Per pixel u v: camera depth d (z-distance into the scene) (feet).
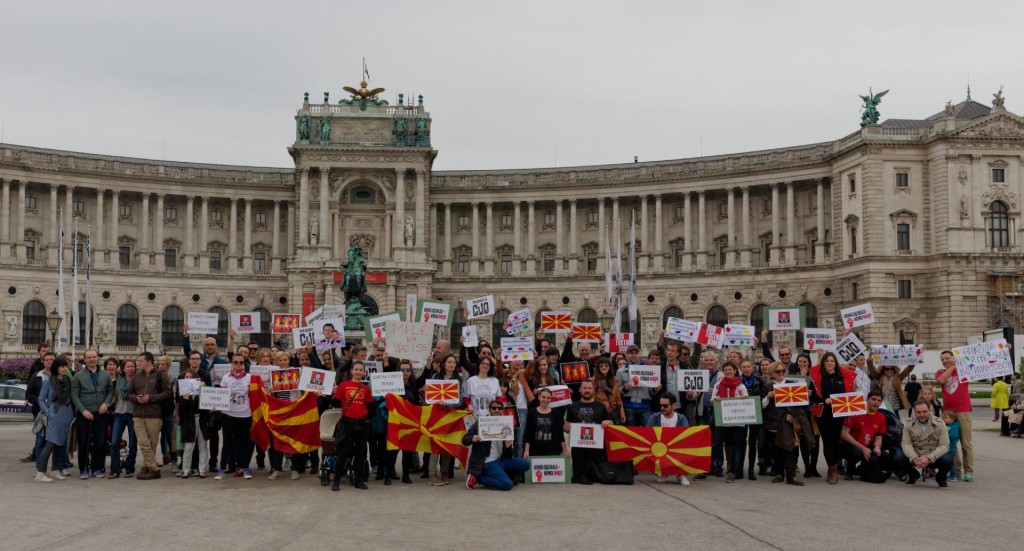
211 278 442.09
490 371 109.60
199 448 113.50
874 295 371.97
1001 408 200.03
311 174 435.53
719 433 115.96
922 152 378.32
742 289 421.18
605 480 107.96
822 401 111.24
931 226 374.02
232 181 446.19
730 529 80.64
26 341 411.75
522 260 457.68
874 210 374.84
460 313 456.04
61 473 112.68
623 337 146.00
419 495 99.55
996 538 78.69
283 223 456.45
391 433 105.29
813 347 134.62
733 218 425.69
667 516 86.89
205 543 74.28
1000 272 361.51
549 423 110.63
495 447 108.06
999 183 367.86
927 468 112.88
